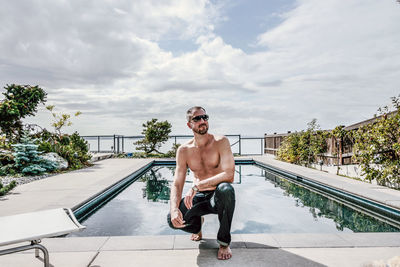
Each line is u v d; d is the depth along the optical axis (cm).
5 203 349
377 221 321
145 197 459
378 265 154
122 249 195
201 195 199
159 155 1229
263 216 339
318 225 304
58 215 167
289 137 902
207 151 201
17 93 952
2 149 718
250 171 784
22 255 186
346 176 589
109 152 1324
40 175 605
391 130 459
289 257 181
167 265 169
